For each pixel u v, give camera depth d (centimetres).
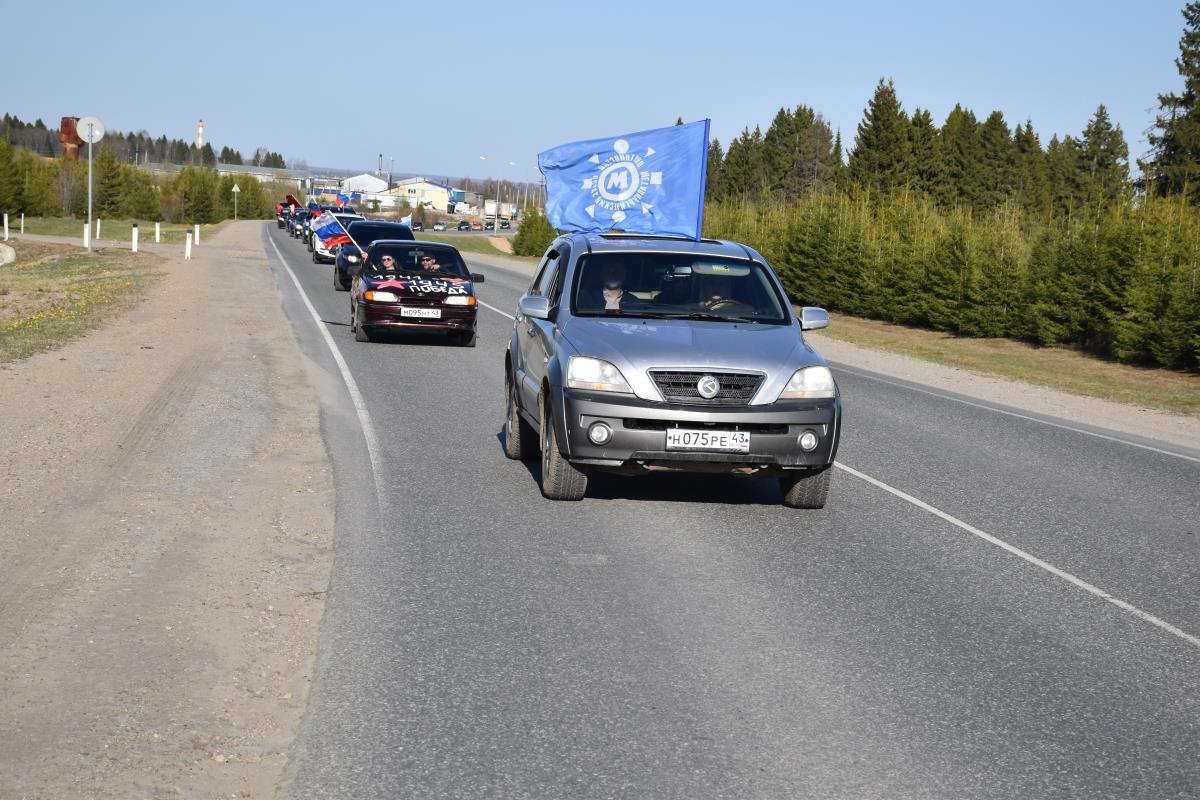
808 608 629
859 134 8244
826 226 3647
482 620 586
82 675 493
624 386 791
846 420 1361
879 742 459
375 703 479
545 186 1369
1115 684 533
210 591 612
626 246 948
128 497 799
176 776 409
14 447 937
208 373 1416
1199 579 725
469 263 5262
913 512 876
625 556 714
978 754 450
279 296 2714
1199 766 446
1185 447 1308
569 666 528
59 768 410
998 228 2917
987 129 10569
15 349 1545
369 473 917
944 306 2942
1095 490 1002
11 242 6259
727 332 848
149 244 5600
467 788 407
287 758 428
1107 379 2078
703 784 417
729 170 12694
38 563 644
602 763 431
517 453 990
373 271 1920
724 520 820
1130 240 2386
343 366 1570
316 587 628
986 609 641
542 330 914
